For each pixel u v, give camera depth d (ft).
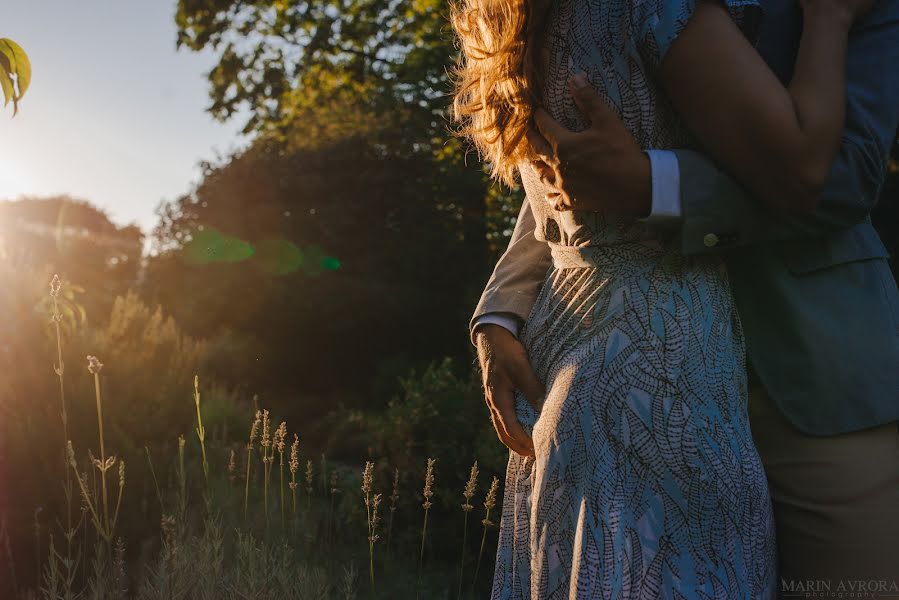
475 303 43.45
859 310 3.35
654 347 3.16
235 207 49.83
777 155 2.92
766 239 3.14
